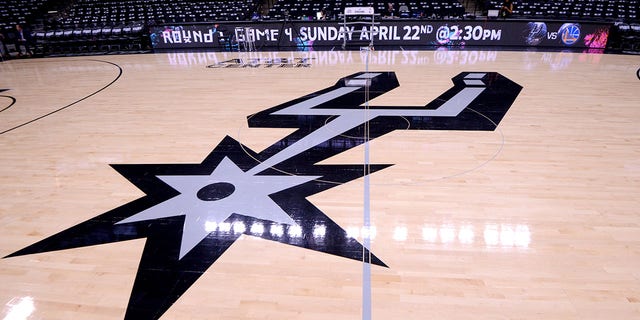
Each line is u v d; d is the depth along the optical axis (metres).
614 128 4.15
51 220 2.75
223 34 10.89
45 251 2.41
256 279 2.11
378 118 4.68
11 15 12.98
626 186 2.96
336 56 9.11
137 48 11.59
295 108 5.16
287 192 3.02
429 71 7.19
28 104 5.85
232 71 7.78
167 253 2.35
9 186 3.28
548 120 4.45
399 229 2.50
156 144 4.09
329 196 2.93
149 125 4.70
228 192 3.04
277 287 2.04
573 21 9.23
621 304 1.87
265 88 6.27
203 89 6.36
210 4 13.17
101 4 13.48
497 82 6.23
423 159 3.52
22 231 2.63
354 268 2.17
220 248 2.38
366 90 5.95
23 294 2.06
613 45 9.23
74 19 12.84
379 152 3.71
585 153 3.56
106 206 2.91
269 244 2.40
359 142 3.97
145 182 3.27
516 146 3.75
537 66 7.45
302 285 2.05
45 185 3.28
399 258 2.24
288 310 1.89
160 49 11.37
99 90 6.59
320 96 5.70
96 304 1.97
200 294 2.02
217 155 3.76
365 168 3.38
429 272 2.12
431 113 4.81
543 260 2.19
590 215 2.60
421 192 2.95
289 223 2.61
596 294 1.94
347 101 5.41
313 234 2.48
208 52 10.47
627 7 10.66
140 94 6.20
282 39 10.82
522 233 2.43
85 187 3.22
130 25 11.50
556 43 9.57
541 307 1.86
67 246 2.45
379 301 1.93
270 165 3.51
